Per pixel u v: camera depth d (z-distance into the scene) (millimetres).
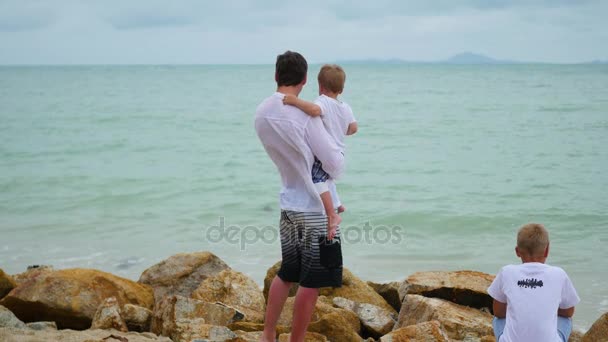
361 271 11594
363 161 23891
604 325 6039
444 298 7508
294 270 4859
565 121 37188
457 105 50562
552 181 19812
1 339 5781
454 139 29922
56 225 14781
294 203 4637
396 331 6109
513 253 12742
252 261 11938
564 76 121625
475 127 34625
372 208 16516
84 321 7168
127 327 6824
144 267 11656
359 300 7977
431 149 26844
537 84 88188
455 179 20375
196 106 52438
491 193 18219
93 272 7586
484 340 6230
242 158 24703
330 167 4570
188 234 14031
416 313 7016
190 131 34156
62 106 52531
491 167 22438
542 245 4922
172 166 23016
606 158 23906
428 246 13242
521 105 49594
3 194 18219
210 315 6824
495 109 46219
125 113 45031
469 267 11859
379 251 12867
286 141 4535
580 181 19734
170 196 17953
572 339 6562
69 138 31031
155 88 85312
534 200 17219
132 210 16328
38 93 73312
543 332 4652
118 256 12344
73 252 12617
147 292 7914
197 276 8641
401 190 18750
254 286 7906
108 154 26031
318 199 4566
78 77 135125
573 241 13438
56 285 7223
